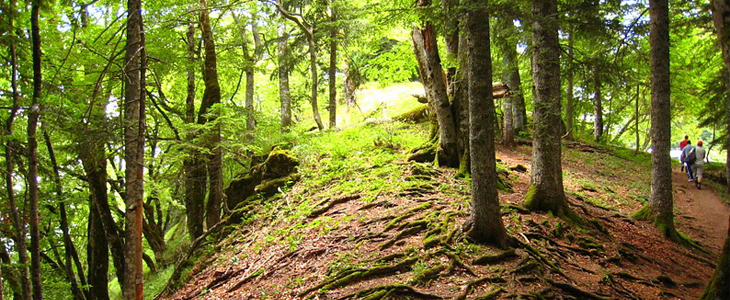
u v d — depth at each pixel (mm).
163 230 19188
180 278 10273
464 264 6742
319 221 9531
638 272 7785
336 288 6637
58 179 7891
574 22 9891
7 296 9586
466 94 11562
